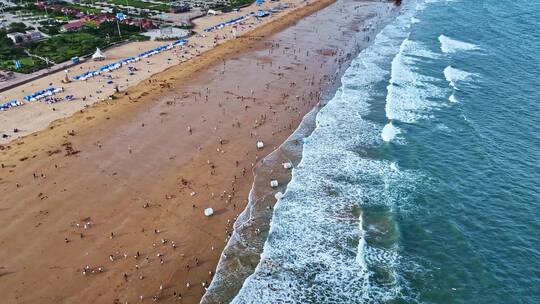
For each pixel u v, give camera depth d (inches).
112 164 2064.5
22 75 3038.9
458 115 2481.5
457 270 1507.1
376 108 2576.3
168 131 2346.2
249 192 1888.5
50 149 2169.0
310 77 3029.0
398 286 1440.7
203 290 1428.4
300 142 2260.1
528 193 1884.8
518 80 2918.3
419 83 2864.2
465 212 1776.6
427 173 2003.0
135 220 1717.5
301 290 1435.8
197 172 2012.8
